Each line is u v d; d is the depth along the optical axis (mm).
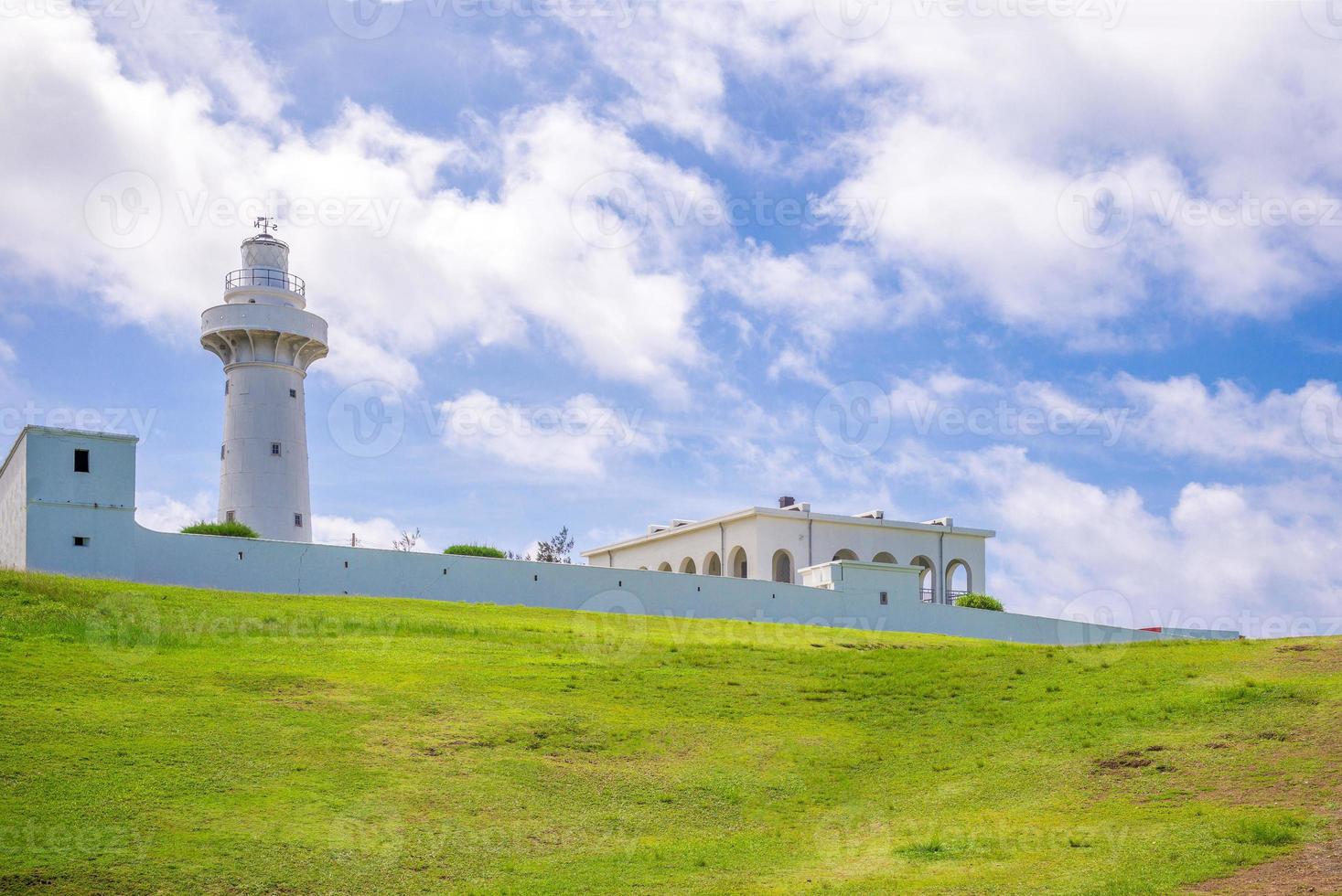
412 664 32500
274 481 59906
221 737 24297
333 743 24797
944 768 25766
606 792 23938
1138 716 27000
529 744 26234
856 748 27703
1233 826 19531
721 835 22016
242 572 46656
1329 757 22422
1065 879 18156
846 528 68125
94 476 44781
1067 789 23250
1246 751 23594
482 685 30688
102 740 23234
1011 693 31344
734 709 30609
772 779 25344
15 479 46000
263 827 20203
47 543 43469
